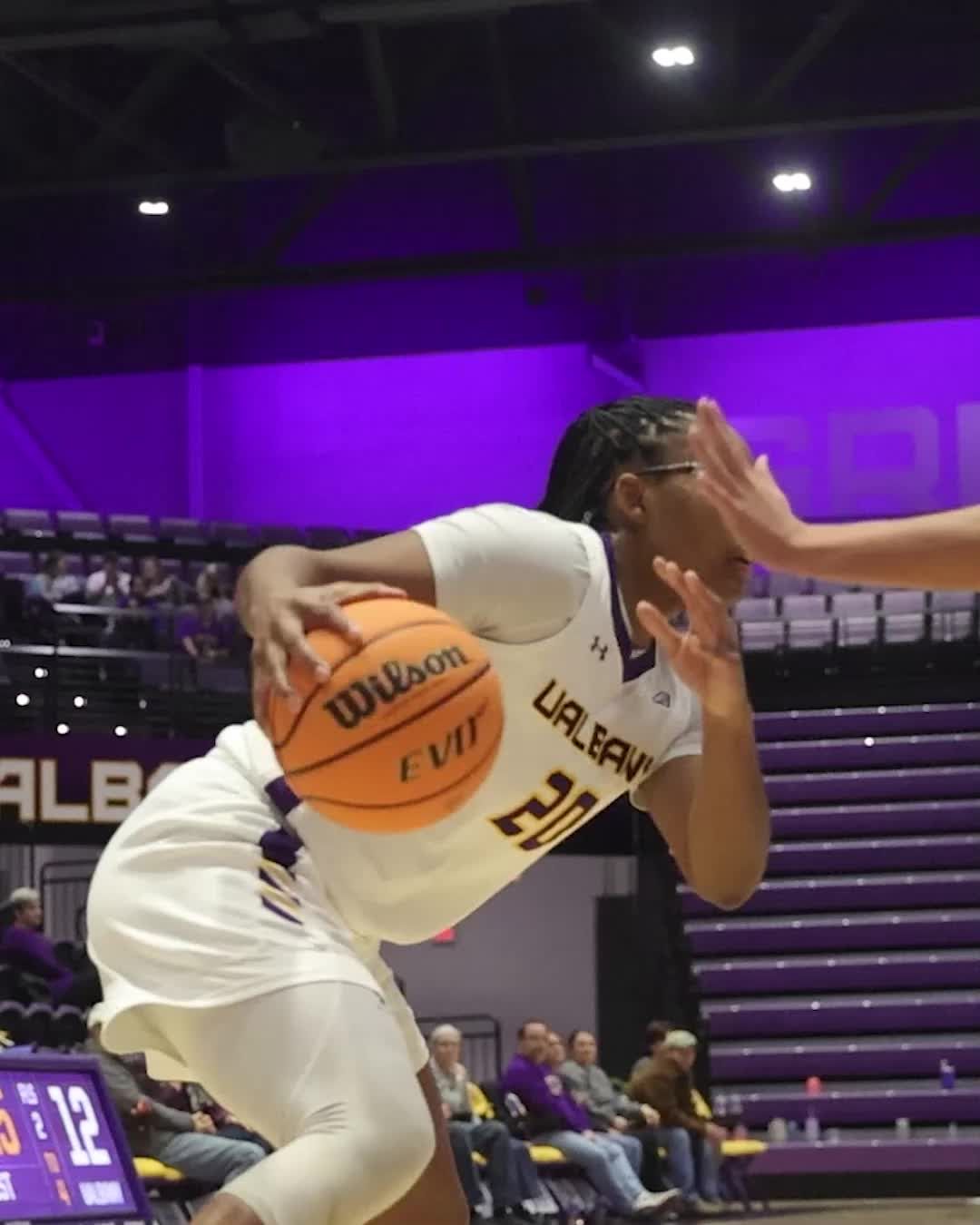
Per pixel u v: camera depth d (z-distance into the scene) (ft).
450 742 7.29
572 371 59.16
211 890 8.20
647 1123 36.35
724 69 48.73
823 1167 39.40
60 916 46.78
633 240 55.36
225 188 59.06
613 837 47.75
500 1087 35.45
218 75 53.01
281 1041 7.83
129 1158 17.78
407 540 7.85
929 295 58.18
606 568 8.30
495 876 8.80
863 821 48.44
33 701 44.37
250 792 8.51
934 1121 41.34
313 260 59.41
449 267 53.21
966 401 57.82
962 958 44.42
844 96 53.72
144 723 44.91
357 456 59.77
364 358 59.93
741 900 8.92
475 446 59.41
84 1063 17.72
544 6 50.57
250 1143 26.91
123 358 60.39
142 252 59.16
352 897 8.46
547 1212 33.24
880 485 58.03
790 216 56.80
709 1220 35.29
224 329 60.34
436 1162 9.43
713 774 8.42
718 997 45.14
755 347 59.06
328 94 54.08
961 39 53.11
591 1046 37.27
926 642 52.95
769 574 56.70
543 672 8.21
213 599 49.67
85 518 54.39
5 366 60.39
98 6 42.34
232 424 60.03
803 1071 43.09
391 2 41.75
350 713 7.16
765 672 53.62
